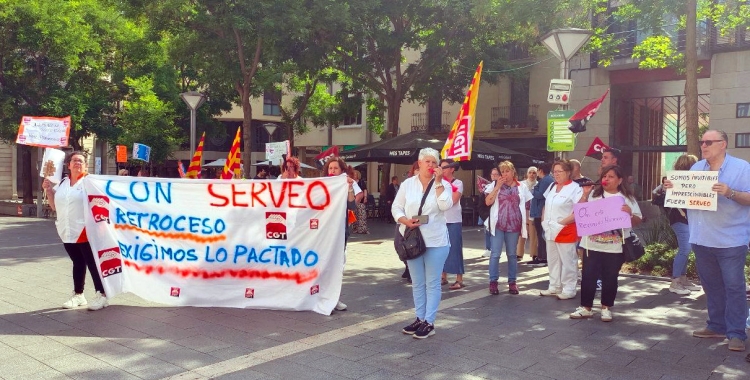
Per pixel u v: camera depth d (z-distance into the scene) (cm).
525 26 1556
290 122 2614
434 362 510
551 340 580
